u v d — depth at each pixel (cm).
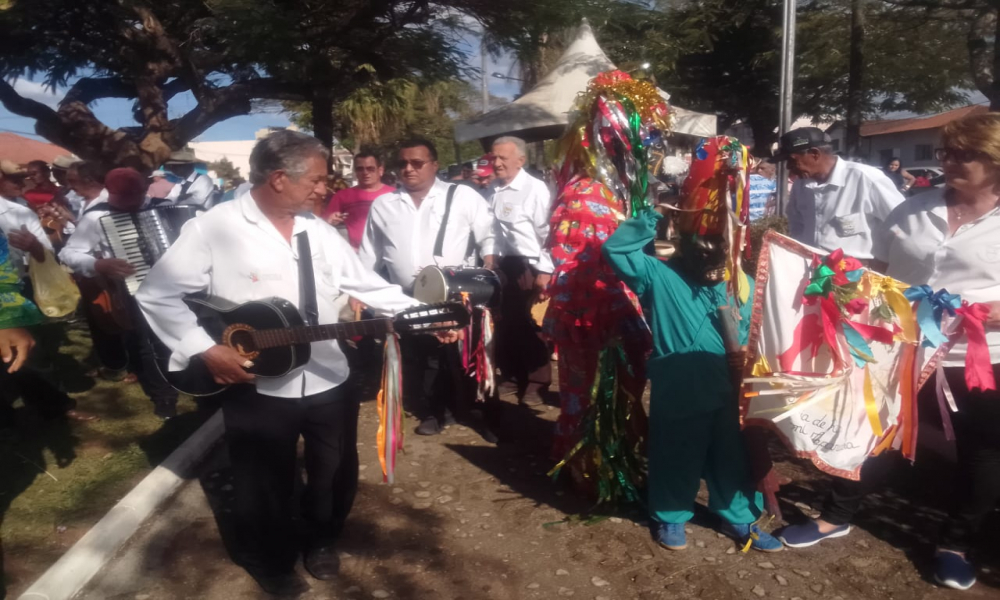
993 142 294
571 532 376
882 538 366
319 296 311
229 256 293
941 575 327
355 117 2062
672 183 388
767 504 387
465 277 429
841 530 363
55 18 843
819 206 485
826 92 1930
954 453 417
